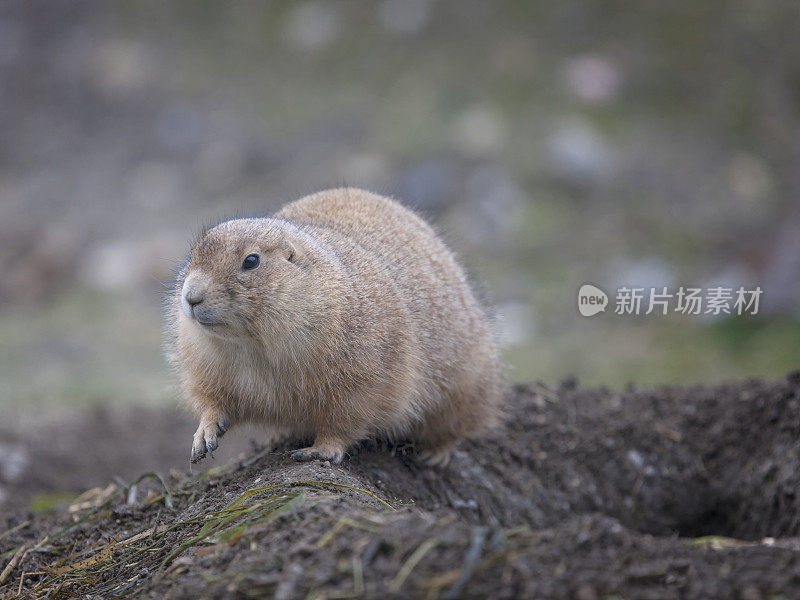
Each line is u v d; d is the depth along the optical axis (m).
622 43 47.78
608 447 20.55
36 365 34.41
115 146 48.25
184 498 15.71
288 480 13.98
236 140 46.69
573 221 39.97
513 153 42.78
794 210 39.38
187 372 15.61
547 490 19.44
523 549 10.38
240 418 15.84
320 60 50.53
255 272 14.30
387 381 15.34
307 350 14.59
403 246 17.06
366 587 9.96
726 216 39.81
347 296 14.91
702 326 34.03
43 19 56.34
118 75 51.88
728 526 20.36
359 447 16.91
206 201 43.53
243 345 14.70
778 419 20.12
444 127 44.69
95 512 16.89
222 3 55.03
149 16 55.19
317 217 17.67
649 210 40.34
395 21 51.12
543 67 47.06
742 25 47.59
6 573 14.87
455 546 10.33
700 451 20.91
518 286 36.91
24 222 43.31
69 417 28.55
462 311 17.42
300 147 45.50
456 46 49.03
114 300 38.75
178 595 10.98
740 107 45.00
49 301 39.38
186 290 14.14
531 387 21.98
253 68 51.03
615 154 42.97
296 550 10.88
